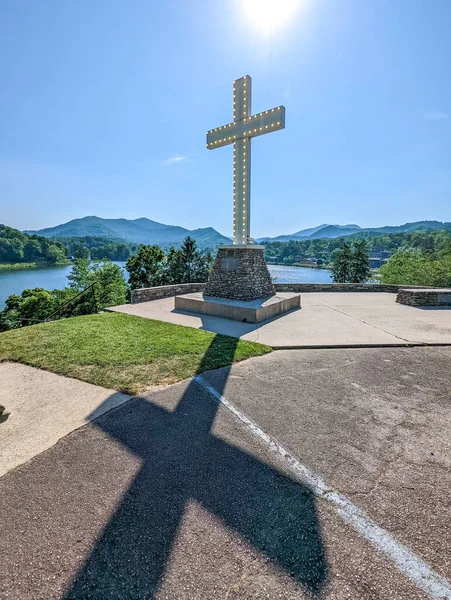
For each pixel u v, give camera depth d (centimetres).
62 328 621
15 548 160
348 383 382
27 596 137
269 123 750
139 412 305
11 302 2419
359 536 167
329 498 195
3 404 310
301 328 655
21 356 455
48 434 267
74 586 141
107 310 845
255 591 138
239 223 834
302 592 137
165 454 241
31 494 198
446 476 217
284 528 172
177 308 870
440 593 138
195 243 2922
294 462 231
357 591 138
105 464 228
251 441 259
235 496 197
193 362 440
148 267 2467
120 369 411
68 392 348
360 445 254
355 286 1351
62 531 170
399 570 148
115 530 171
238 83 803
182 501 192
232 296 832
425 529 172
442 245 5078
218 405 322
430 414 306
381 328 658
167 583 142
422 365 447
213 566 150
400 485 207
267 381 386
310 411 311
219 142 850
